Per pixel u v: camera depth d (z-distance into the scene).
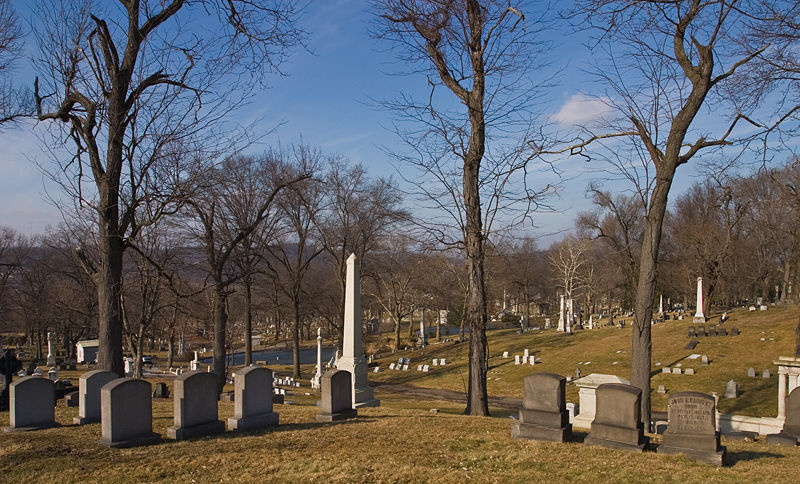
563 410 11.40
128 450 9.90
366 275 43.72
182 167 17.88
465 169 17.83
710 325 40.50
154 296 29.70
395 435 11.62
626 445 10.44
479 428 12.83
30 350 70.31
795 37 13.02
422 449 10.42
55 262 44.03
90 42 15.89
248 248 31.33
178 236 27.97
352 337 21.38
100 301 15.92
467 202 17.81
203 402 11.44
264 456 9.64
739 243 54.81
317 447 10.38
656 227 15.48
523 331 63.31
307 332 82.88
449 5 16.61
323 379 13.77
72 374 43.53
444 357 51.41
